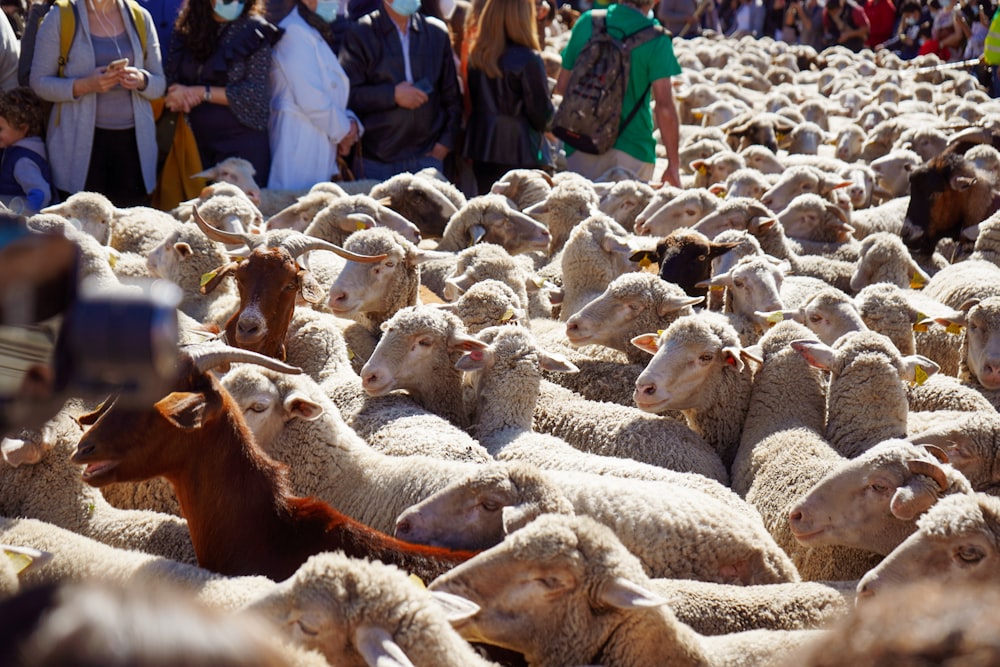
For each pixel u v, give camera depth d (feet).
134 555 14.55
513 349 20.29
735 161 42.65
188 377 14.42
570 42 41.83
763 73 87.86
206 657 4.37
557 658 12.14
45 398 4.83
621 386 22.53
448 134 40.47
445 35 39.83
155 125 35.09
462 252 26.68
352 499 17.07
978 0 91.66
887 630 5.24
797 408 19.81
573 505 15.85
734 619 13.82
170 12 37.50
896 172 46.47
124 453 14.08
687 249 27.30
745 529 15.88
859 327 22.79
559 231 34.37
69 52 31.83
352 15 41.88
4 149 32.37
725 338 20.65
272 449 17.49
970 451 17.22
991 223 32.01
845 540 15.67
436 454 18.13
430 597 11.01
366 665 10.57
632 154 41.86
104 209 29.58
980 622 5.08
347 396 20.81
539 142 40.93
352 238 25.67
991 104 61.52
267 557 14.40
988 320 22.66
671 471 17.84
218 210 29.40
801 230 34.99
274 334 21.98
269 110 36.22
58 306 4.76
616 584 11.89
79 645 4.22
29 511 17.46
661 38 40.55
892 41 105.40
